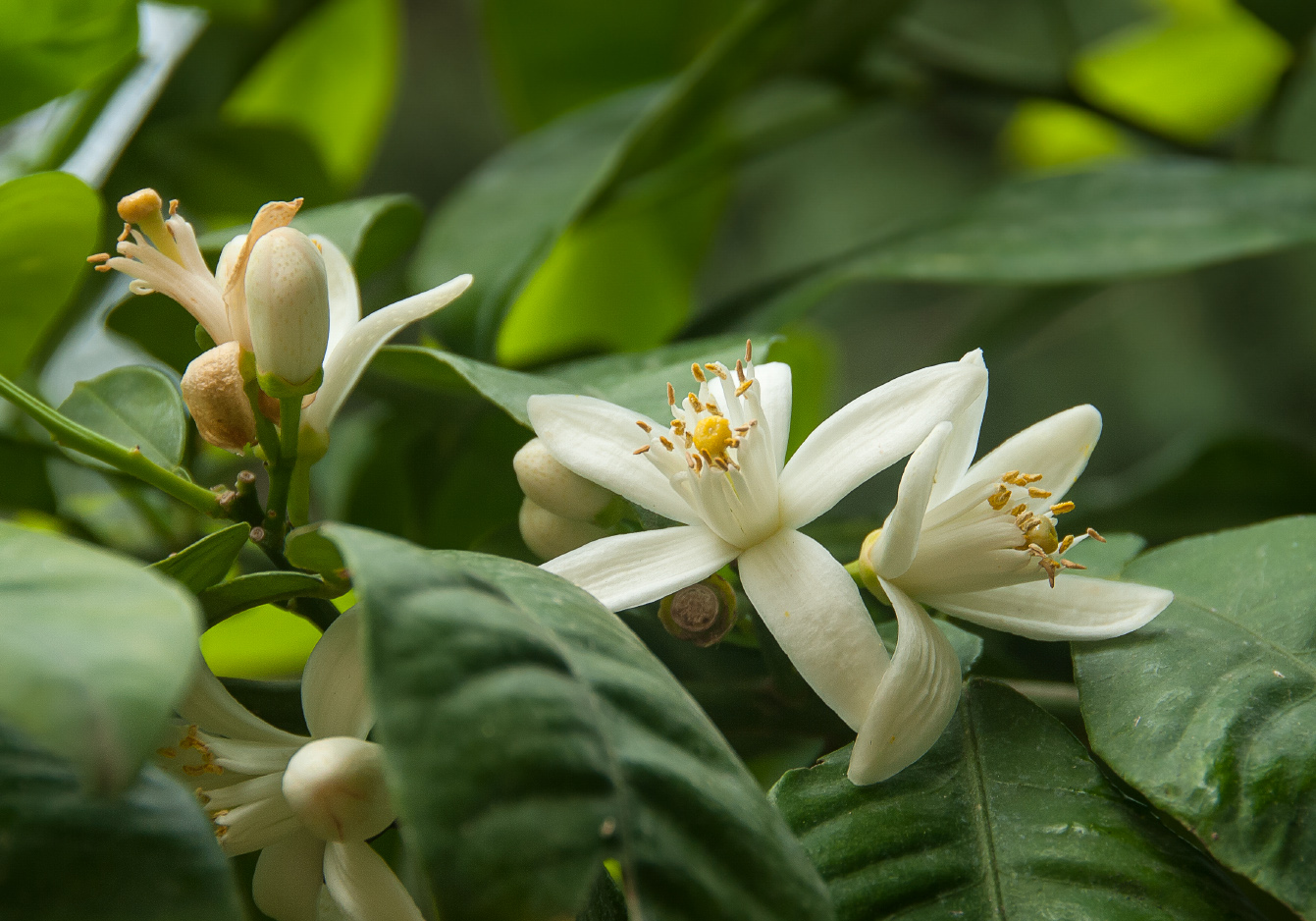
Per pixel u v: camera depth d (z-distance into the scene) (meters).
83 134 0.40
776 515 0.30
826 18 0.44
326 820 0.28
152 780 0.28
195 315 0.31
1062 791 0.30
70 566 0.27
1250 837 0.29
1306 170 0.43
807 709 0.32
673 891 0.27
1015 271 0.39
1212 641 0.31
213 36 0.48
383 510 0.41
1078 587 0.31
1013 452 0.31
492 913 0.26
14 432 0.37
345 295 0.31
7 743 0.28
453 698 0.27
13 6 0.35
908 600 0.30
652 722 0.28
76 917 0.27
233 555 0.30
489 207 0.44
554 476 0.31
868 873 0.29
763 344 0.32
